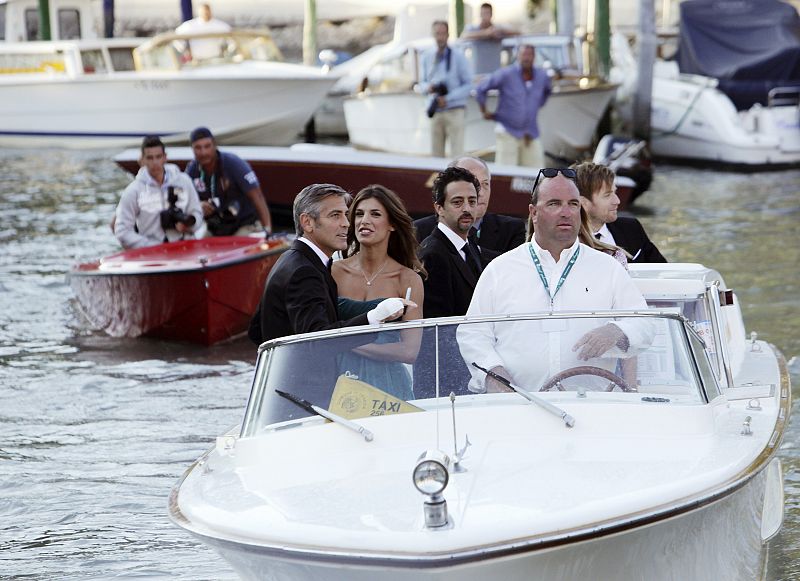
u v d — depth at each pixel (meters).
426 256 13.10
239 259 22.03
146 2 72.12
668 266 13.46
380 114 47.47
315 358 9.66
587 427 9.07
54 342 22.11
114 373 19.78
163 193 23.59
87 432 16.56
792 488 14.01
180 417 17.19
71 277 23.25
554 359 9.52
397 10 67.25
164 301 21.80
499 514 7.63
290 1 71.12
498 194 32.88
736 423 9.62
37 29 69.50
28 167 50.53
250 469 9.09
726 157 48.53
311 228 11.82
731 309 14.22
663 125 50.41
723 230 32.31
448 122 38.03
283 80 54.44
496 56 45.06
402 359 9.55
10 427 16.80
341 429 9.18
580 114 45.50
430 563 7.25
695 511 8.03
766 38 50.75
